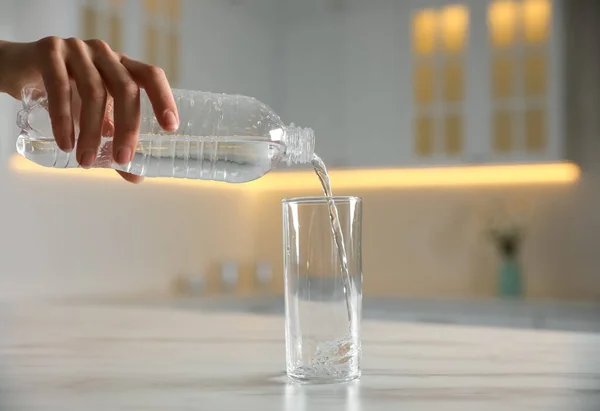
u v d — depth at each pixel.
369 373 0.81
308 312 0.76
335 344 0.76
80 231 2.77
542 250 3.26
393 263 3.54
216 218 3.53
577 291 3.21
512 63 3.06
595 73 3.16
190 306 3.00
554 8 2.97
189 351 0.97
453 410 0.63
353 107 3.33
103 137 0.90
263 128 0.96
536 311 2.84
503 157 3.05
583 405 0.65
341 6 3.35
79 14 2.67
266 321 1.32
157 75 0.75
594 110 3.17
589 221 3.20
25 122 0.94
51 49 0.75
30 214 2.58
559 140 2.97
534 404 0.65
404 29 3.23
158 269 3.14
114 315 1.43
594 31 3.16
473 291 3.38
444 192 3.45
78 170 2.77
